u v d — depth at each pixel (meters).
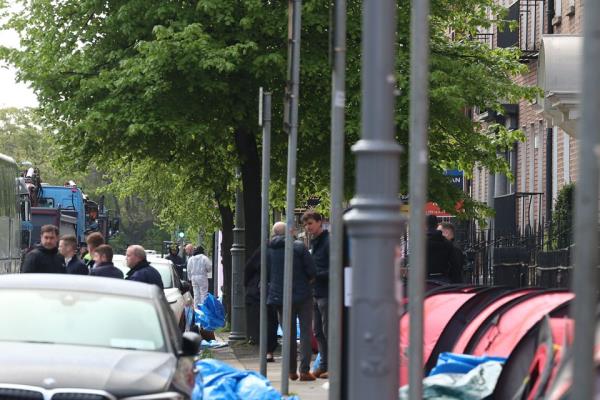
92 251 27.39
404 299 19.52
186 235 77.06
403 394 14.41
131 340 15.88
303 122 36.88
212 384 19.83
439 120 38.34
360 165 8.57
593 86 6.65
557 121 29.14
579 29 41.38
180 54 35.25
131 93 36.72
